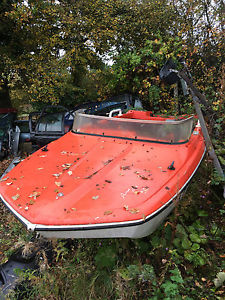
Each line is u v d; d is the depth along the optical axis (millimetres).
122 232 1908
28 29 6879
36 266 2338
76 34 7281
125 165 2479
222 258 2350
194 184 2967
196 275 2211
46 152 2959
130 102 7086
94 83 9227
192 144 3014
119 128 3148
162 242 2357
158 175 2311
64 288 2119
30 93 7461
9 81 7312
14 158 5418
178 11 7438
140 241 2496
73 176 2330
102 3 7676
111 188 2127
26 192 2176
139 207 1923
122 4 7984
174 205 2248
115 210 1894
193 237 2447
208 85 5996
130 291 2000
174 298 1921
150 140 2979
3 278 2271
